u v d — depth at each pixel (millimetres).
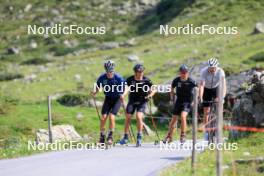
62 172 39906
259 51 192000
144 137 75125
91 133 87188
